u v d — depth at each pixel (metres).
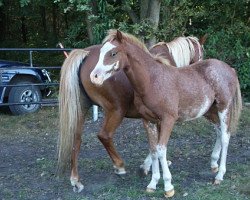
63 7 9.56
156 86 4.50
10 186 5.22
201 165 5.82
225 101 5.02
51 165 5.96
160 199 4.64
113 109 4.99
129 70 4.45
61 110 4.77
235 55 9.99
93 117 8.48
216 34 9.98
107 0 9.43
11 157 6.54
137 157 6.30
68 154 4.76
